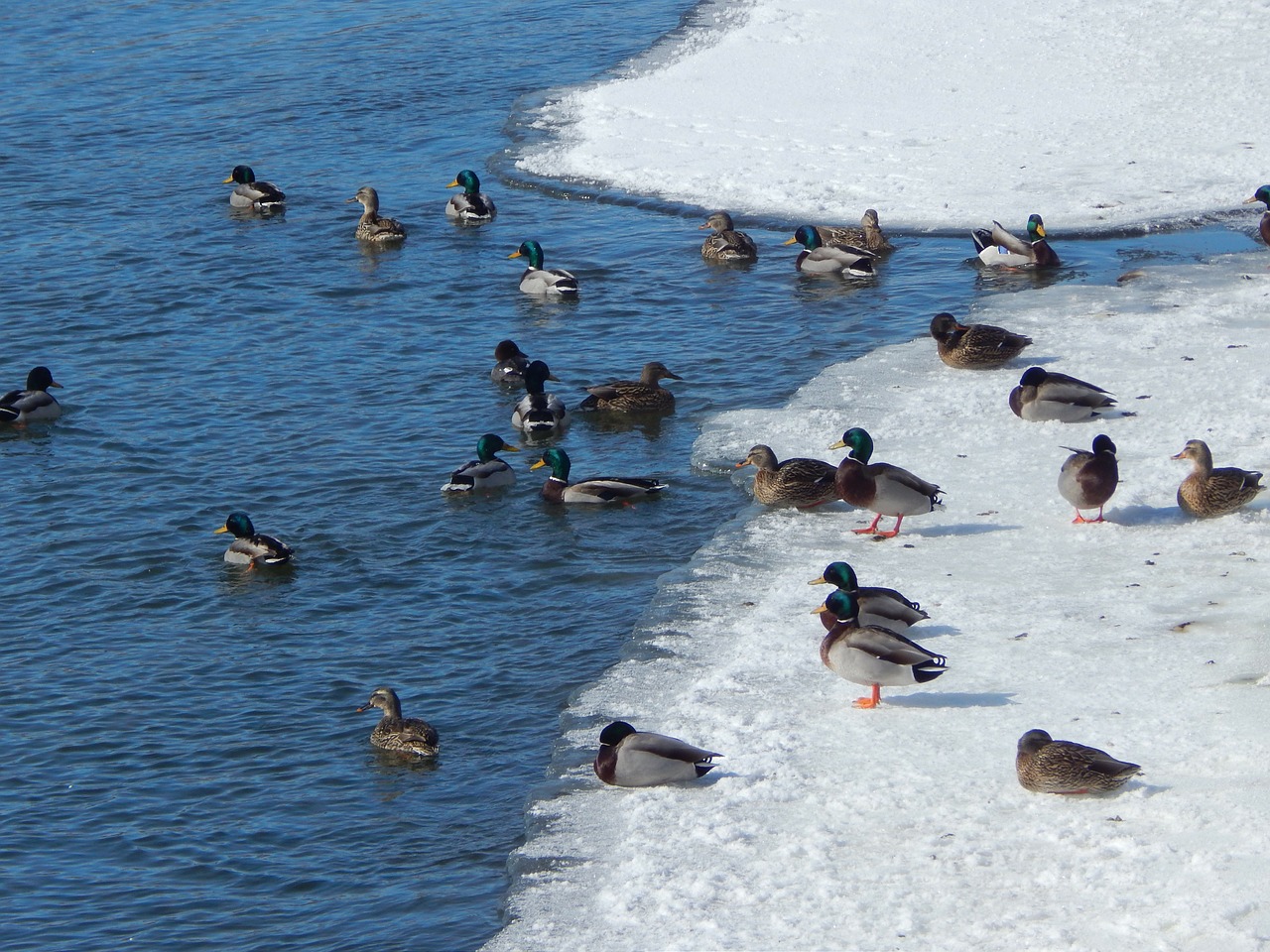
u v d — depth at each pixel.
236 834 14.59
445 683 17.14
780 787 14.10
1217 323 26.42
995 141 38.09
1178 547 18.52
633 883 12.89
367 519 21.25
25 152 39.34
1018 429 22.56
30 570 20.03
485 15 53.62
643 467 22.73
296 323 28.84
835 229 31.98
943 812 13.42
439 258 32.53
